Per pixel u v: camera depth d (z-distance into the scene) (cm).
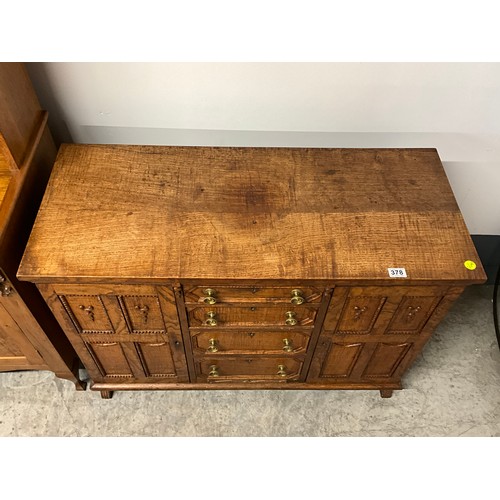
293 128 135
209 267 104
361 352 135
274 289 109
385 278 104
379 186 118
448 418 154
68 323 120
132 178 117
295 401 156
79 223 108
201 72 120
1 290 110
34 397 152
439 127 135
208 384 149
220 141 139
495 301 174
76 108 129
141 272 103
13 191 110
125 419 150
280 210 113
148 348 131
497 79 122
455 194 158
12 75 106
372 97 127
